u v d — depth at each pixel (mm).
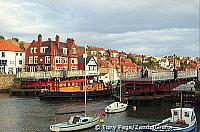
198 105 54875
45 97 61406
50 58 90438
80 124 35406
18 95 71500
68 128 34562
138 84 60719
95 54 130125
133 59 163875
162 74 61844
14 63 92938
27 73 80375
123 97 56969
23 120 41125
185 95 59500
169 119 35719
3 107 52344
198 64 155375
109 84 79625
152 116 45062
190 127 32906
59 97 61125
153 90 61000
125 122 40719
